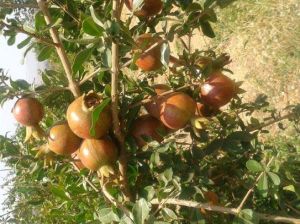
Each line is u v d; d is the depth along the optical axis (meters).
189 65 0.53
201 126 0.49
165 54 0.47
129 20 0.54
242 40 1.35
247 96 1.27
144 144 0.52
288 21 1.29
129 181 0.56
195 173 0.54
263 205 0.61
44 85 0.55
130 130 0.52
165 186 0.50
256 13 1.36
